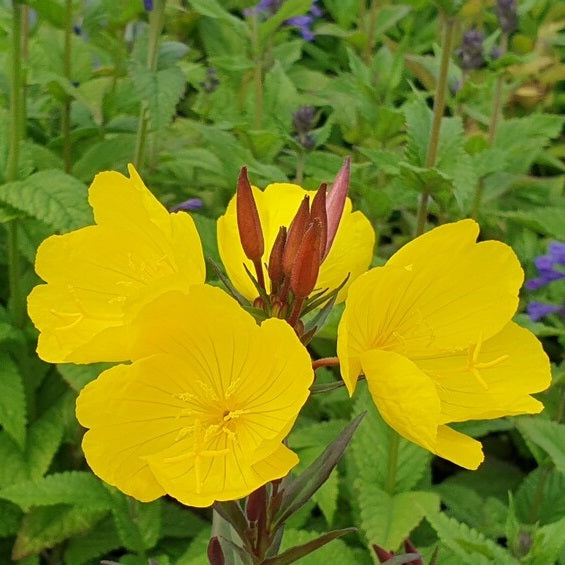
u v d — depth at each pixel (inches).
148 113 14.7
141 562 13.6
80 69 19.5
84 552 14.4
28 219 15.1
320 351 16.8
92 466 6.5
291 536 13.0
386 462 14.0
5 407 14.2
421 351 7.5
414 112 15.9
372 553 13.1
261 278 7.4
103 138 17.9
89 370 14.5
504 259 7.2
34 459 14.6
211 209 18.9
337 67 28.5
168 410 6.8
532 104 25.5
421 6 16.3
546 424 13.4
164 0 14.5
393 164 15.8
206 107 21.8
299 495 8.0
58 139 17.6
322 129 17.9
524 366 7.5
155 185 18.4
